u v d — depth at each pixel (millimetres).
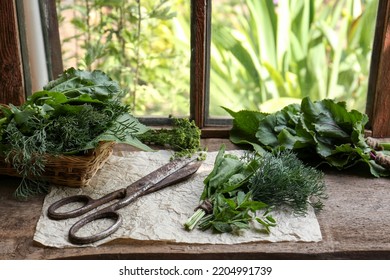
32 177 1220
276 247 1065
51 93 1194
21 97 1442
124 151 1402
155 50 1972
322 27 2240
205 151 1406
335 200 1218
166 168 1267
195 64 1445
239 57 2207
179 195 1208
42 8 1494
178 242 1067
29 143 1137
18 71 1420
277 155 1253
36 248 1060
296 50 2219
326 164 1367
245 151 1418
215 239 1076
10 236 1089
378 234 1108
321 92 2238
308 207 1178
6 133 1181
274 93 2223
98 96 1261
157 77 1978
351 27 2197
